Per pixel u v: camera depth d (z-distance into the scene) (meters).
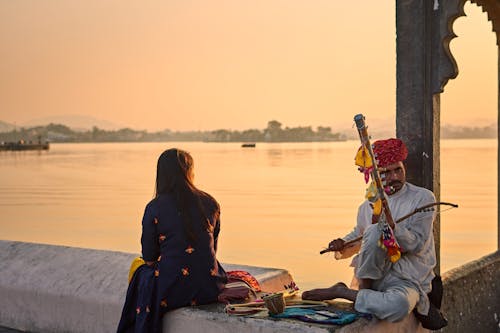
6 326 5.23
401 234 3.98
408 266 4.11
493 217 29.75
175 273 4.28
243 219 30.48
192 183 4.52
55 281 5.07
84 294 4.86
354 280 4.55
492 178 59.47
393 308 3.94
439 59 4.68
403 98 4.82
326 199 41.22
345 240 4.54
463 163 97.56
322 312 4.01
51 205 37.19
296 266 17.55
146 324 4.27
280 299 4.02
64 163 111.75
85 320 4.85
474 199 39.06
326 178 64.44
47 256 5.42
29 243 5.72
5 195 45.28
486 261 5.69
